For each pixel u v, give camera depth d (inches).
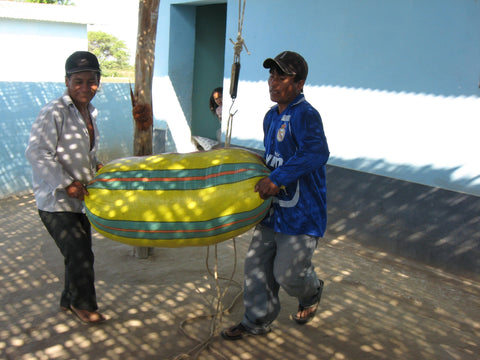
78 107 117.6
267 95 220.7
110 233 105.5
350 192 191.2
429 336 124.0
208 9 313.9
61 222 116.8
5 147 256.4
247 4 223.0
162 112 315.3
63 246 118.1
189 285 150.1
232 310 135.0
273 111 114.3
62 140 113.2
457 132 159.3
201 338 120.1
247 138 233.0
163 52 306.7
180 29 303.6
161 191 102.8
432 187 166.4
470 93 154.6
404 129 173.2
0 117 253.1
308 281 112.5
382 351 116.0
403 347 118.1
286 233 108.2
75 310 124.3
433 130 165.3
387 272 165.3
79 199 110.7
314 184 108.3
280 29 209.9
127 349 114.7
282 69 103.0
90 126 121.8
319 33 195.0
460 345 120.1
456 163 160.7
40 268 161.9
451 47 156.9
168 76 307.3
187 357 110.7
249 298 116.5
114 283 150.6
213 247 183.8
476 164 155.9
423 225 170.2
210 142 319.9
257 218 105.1
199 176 103.6
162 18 302.0
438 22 158.9
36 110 268.4
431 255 169.0
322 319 130.7
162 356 112.3
